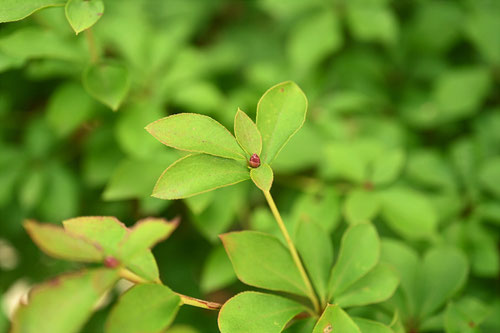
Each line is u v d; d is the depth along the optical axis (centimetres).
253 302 43
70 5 44
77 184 61
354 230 45
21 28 50
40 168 59
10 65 49
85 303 39
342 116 67
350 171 54
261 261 44
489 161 56
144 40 58
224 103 58
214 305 42
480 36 68
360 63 71
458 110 67
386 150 62
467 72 68
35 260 66
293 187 62
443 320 47
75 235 41
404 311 47
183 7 74
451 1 72
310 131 57
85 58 51
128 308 40
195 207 49
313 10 75
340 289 44
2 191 57
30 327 38
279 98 43
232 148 42
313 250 45
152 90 57
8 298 68
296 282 44
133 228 41
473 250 53
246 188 53
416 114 68
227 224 52
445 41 72
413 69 73
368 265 44
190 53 59
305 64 65
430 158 58
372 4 66
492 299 53
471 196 56
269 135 42
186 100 56
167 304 40
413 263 48
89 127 61
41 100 64
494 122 65
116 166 56
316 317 44
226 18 80
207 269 52
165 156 52
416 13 73
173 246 63
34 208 62
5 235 63
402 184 61
